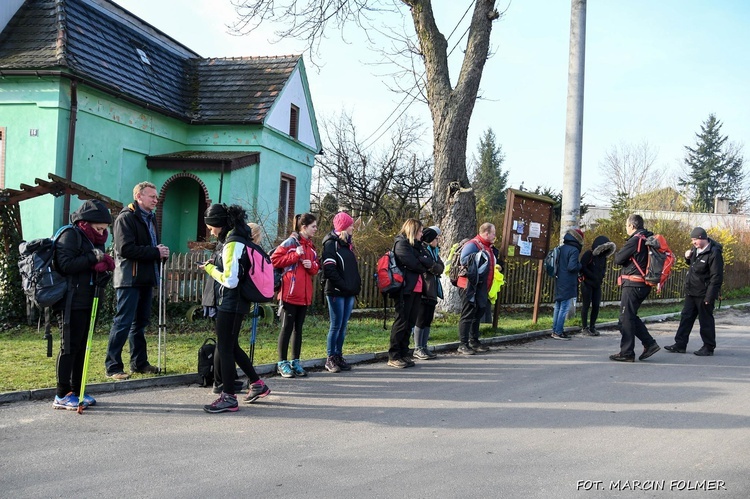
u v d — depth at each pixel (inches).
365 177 1063.6
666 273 335.3
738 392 276.7
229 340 229.1
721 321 576.7
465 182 478.6
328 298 299.0
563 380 294.4
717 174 2667.3
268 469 172.9
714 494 163.8
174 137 688.4
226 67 776.3
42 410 222.4
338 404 244.4
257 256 231.6
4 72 518.3
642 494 162.7
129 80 622.5
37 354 309.6
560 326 428.8
